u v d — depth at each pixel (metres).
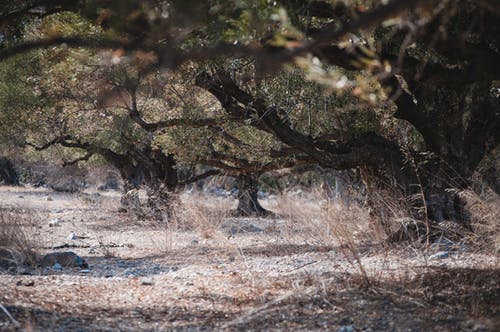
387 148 16.59
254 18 6.33
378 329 8.28
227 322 8.77
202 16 6.31
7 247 15.14
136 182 36.19
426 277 10.64
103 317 9.09
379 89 8.04
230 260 16.05
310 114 17.09
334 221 12.42
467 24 8.80
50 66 21.75
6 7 9.74
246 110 16.80
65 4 9.25
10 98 25.66
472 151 16.03
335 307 9.25
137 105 24.20
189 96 21.34
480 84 15.16
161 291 11.16
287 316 8.95
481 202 12.55
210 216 23.30
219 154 21.89
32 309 9.19
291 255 15.70
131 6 6.05
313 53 8.93
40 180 70.12
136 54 5.99
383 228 15.30
